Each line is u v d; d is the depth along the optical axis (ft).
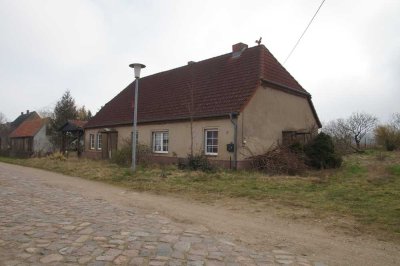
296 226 25.29
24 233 21.18
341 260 18.61
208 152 66.28
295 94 73.82
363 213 28.66
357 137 172.24
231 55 77.87
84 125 108.99
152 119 77.66
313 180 47.52
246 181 46.34
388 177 50.90
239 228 24.54
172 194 38.60
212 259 17.70
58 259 16.98
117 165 66.85
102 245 19.20
